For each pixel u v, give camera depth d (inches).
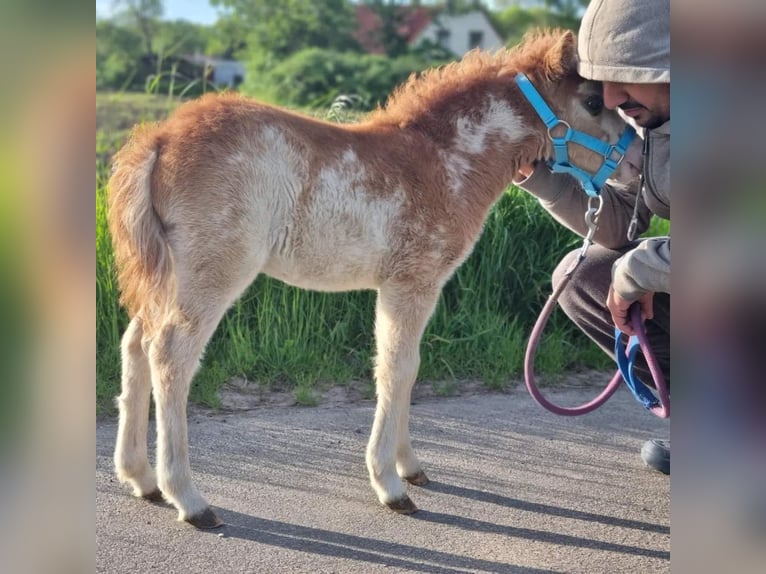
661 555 103.9
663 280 103.3
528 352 115.8
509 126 121.0
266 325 164.9
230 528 107.3
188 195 104.7
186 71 571.2
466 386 167.3
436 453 134.0
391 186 113.3
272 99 860.6
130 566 97.0
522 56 123.9
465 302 177.9
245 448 133.0
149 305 107.3
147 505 113.1
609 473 128.6
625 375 118.6
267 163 107.5
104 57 743.7
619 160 121.0
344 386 162.2
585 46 112.3
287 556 100.8
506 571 99.1
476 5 1159.6
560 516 113.9
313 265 113.1
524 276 187.3
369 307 174.7
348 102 230.4
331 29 1010.1
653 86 107.2
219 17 987.9
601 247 130.9
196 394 152.3
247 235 106.5
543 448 137.5
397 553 102.3
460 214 118.0
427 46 1090.1
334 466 127.8
